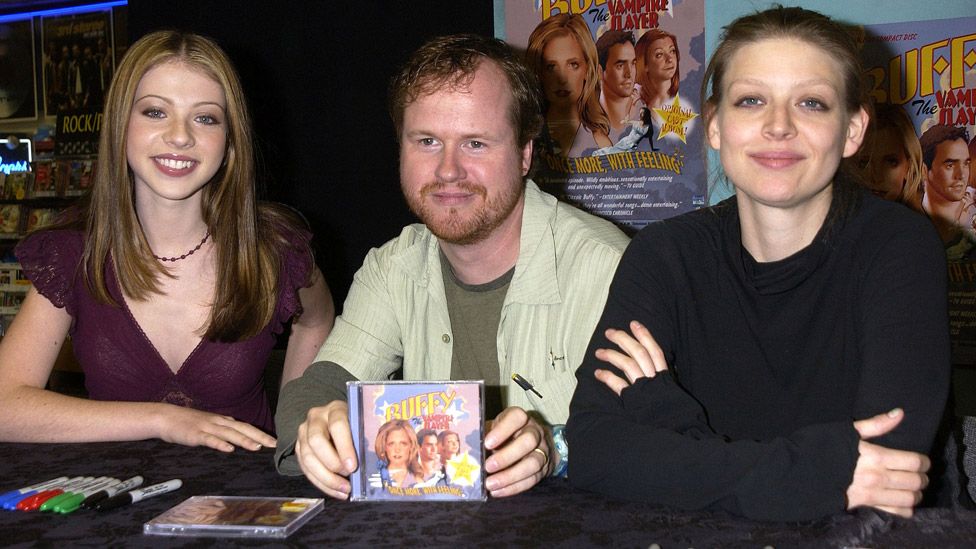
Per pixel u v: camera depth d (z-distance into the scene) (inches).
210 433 60.4
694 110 99.9
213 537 40.9
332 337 70.3
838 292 53.7
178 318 77.0
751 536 40.0
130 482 48.7
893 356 48.4
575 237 66.0
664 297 57.1
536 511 44.0
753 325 55.3
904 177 94.0
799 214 53.1
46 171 166.6
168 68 70.6
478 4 111.8
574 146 105.9
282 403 61.2
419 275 69.0
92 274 74.7
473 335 68.4
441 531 41.2
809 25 52.4
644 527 41.4
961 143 91.7
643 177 103.2
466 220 61.9
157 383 77.4
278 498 45.6
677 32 99.7
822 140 50.9
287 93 123.4
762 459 43.0
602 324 56.3
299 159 124.0
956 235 92.7
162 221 74.8
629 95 102.7
